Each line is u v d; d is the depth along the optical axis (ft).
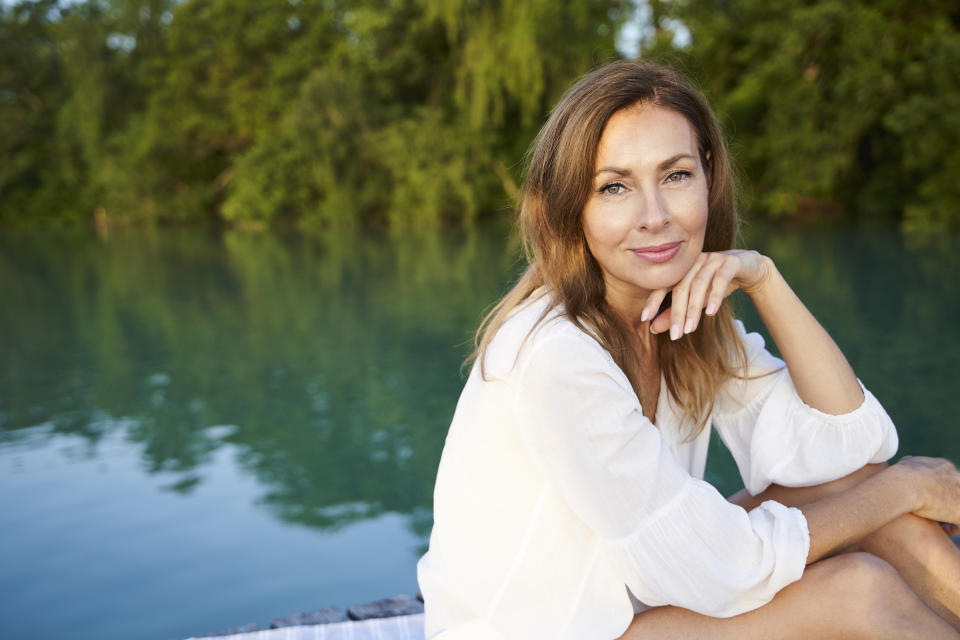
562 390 3.63
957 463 14.89
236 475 16.05
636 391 4.10
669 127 3.90
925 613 3.74
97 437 18.99
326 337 30.53
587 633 3.76
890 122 61.87
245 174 93.81
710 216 4.54
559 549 3.80
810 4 66.74
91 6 104.99
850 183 73.56
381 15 86.84
